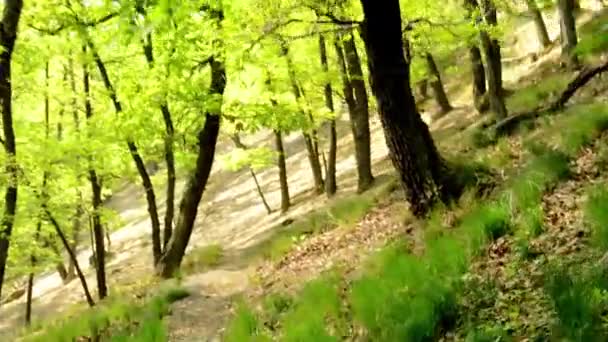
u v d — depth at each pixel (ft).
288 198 70.28
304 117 44.14
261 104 42.91
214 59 37.60
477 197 25.82
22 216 41.52
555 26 75.66
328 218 40.40
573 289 13.61
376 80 27.37
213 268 43.86
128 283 49.67
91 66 45.44
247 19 31.17
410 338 15.66
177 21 15.93
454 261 18.74
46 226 52.03
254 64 40.45
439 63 90.22
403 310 17.01
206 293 33.12
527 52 76.07
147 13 15.25
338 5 32.58
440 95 73.77
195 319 28.35
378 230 30.60
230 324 25.40
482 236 19.80
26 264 58.59
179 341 25.61
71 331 32.09
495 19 42.39
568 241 17.21
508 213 20.63
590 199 17.43
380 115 27.94
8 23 25.16
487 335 14.14
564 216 18.89
